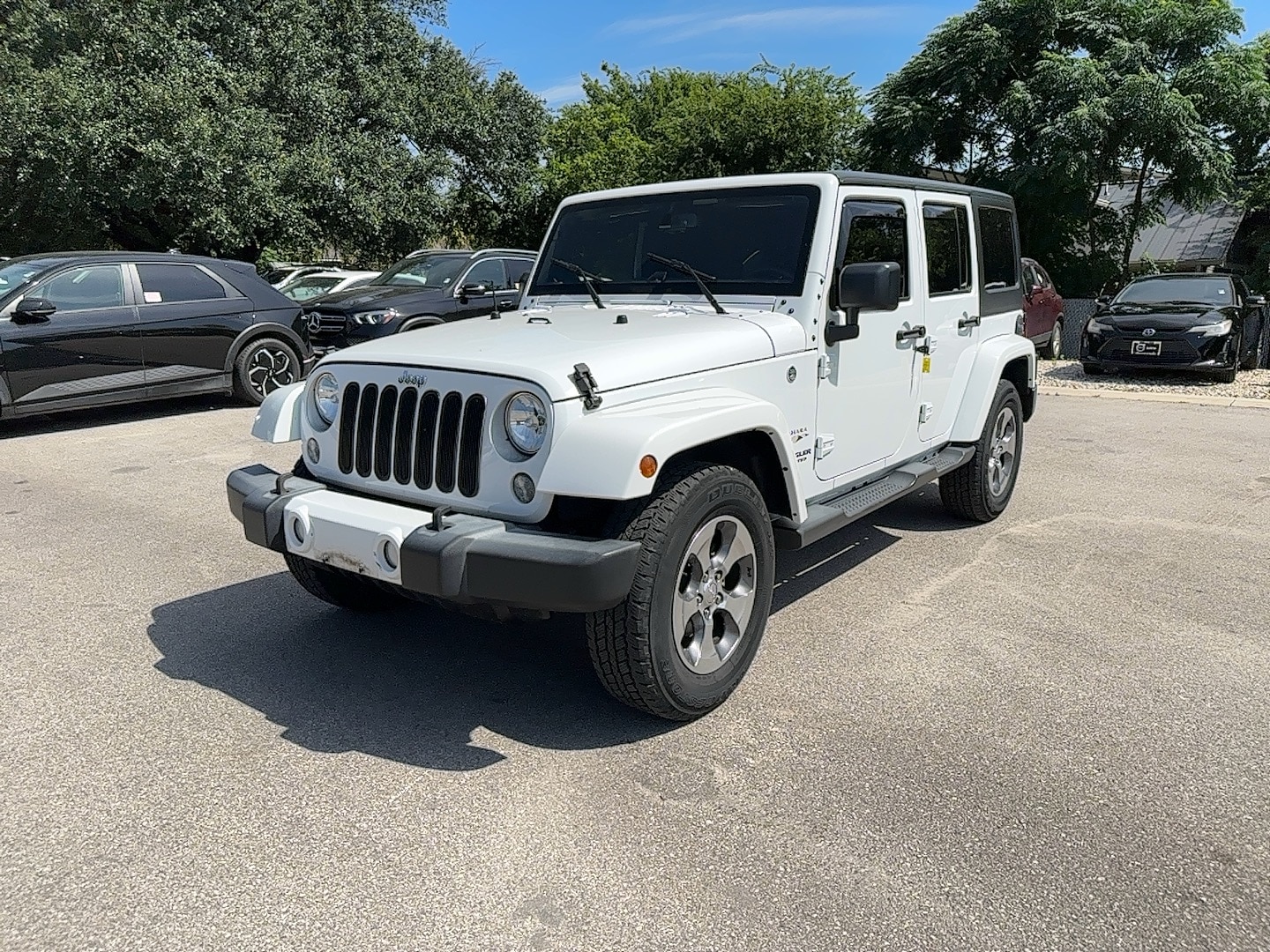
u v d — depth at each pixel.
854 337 4.05
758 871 2.45
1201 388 11.98
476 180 25.72
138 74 17.44
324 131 20.72
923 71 18.16
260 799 2.80
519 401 2.93
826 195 3.93
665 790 2.84
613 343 3.24
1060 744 3.12
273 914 2.29
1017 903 2.32
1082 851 2.54
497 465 2.99
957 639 4.02
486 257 11.77
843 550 5.31
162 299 9.22
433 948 2.18
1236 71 16.41
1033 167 16.31
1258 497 6.44
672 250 4.25
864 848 2.55
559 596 2.73
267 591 4.63
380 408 3.28
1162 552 5.24
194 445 8.17
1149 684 3.57
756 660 3.80
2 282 8.52
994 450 5.72
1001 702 3.43
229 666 3.75
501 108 25.52
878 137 18.86
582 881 2.42
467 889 2.38
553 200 26.39
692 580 3.17
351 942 2.20
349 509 3.12
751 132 22.77
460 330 3.72
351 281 14.72
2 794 2.82
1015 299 6.09
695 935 2.21
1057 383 12.59
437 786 2.87
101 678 3.64
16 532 5.61
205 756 3.05
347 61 22.03
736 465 3.60
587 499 3.15
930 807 2.74
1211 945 2.18
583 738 3.17
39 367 8.37
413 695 3.50
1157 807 2.75
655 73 29.97
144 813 2.73
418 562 2.82
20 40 17.83
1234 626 4.16
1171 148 16.16
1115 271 18.28
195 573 4.89
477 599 2.86
